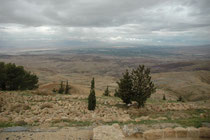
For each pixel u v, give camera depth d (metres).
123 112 22.23
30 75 50.12
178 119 18.11
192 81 135.62
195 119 17.73
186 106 26.03
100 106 26.20
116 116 19.56
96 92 61.94
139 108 24.39
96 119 17.42
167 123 15.69
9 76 41.75
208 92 89.25
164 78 155.88
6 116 17.75
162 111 23.12
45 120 16.34
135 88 25.83
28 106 22.47
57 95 36.41
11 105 22.64
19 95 30.97
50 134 13.02
